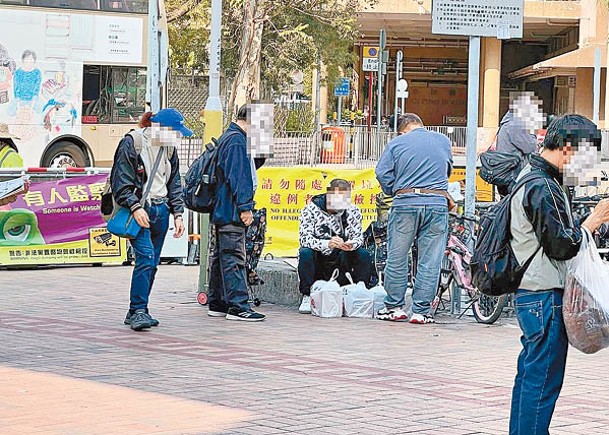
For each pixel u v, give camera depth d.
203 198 15.79
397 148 16.08
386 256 17.44
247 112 15.55
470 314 17.08
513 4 16.91
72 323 15.16
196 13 53.78
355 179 23.34
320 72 58.88
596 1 67.50
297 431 9.39
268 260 19.78
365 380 11.68
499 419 9.97
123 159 14.62
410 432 9.43
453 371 12.34
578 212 17.80
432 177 16.06
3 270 22.02
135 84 36.31
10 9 33.88
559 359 7.96
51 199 22.50
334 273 17.19
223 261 15.89
